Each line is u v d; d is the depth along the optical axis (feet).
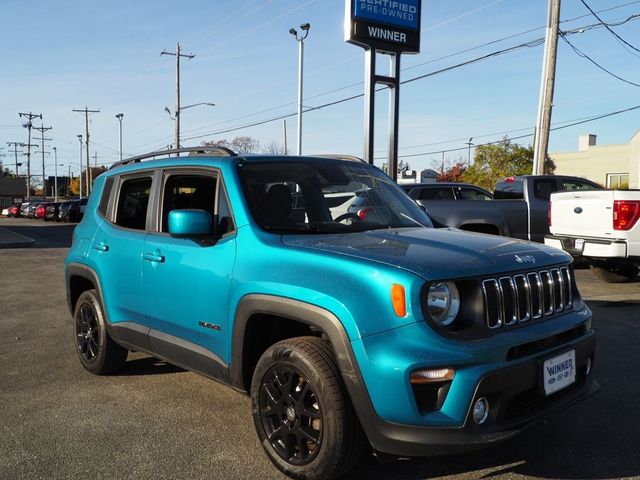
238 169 13.37
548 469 11.55
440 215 38.19
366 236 12.23
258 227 12.24
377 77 44.45
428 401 9.73
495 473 11.39
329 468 10.35
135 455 12.26
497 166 156.25
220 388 16.40
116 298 15.88
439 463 11.80
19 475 11.41
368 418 9.83
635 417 14.12
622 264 29.86
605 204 29.19
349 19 42.86
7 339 22.04
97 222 17.30
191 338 13.42
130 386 16.58
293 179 13.78
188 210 12.49
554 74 57.88
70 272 18.16
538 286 11.10
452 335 9.76
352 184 14.70
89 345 17.53
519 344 10.19
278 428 11.28
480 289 10.13
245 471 11.54
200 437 13.15
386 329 9.68
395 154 46.06
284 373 11.16
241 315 11.75
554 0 56.80
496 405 9.92
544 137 58.23
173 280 13.64
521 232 39.19
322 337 11.22
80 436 13.21
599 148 138.31
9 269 44.62
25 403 15.29
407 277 9.76
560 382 10.87
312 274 10.70
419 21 45.88
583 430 13.39
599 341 20.81
